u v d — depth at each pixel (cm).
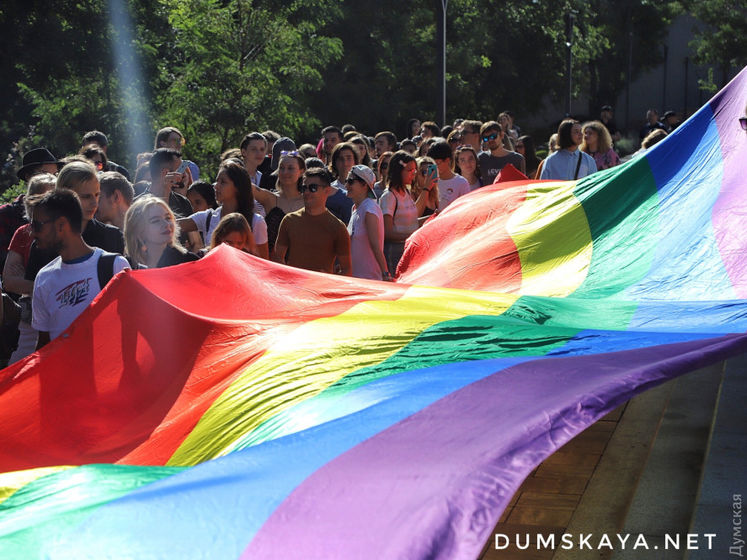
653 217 572
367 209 767
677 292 511
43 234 484
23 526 245
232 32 2370
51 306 488
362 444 269
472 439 258
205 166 2306
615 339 385
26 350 579
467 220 668
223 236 608
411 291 497
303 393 378
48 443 424
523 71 5359
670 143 594
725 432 539
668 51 8594
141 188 939
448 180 954
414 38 4478
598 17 7219
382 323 430
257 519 224
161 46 2719
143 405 432
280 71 2466
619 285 544
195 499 237
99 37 2545
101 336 448
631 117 8588
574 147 961
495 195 681
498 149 1112
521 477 230
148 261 553
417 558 204
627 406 658
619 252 572
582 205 612
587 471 550
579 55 5606
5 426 429
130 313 452
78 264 489
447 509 218
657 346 347
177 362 437
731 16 6394
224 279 502
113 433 423
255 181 979
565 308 466
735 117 575
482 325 417
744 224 524
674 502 485
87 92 2572
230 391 398
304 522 221
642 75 8550
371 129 4403
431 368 361
